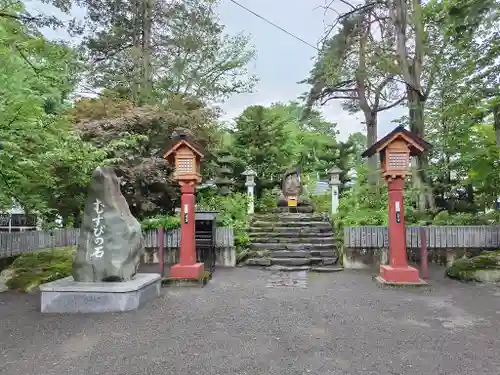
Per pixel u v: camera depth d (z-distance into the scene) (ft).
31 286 24.03
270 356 13.01
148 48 49.47
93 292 18.88
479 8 22.26
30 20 21.11
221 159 50.62
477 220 34.42
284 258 34.12
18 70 23.21
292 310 19.10
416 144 24.70
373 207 39.83
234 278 28.37
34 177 24.91
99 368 12.09
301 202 51.08
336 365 12.25
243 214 42.65
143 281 20.56
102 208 20.75
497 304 19.99
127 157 36.81
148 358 12.87
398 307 19.57
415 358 12.81
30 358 12.96
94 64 49.65
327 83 45.27
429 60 39.70
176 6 51.01
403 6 36.96
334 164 65.98
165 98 46.88
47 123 24.71
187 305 20.12
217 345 14.07
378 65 39.09
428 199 39.06
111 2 49.32
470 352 13.28
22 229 46.70
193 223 26.53
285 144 62.23
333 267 32.12
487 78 27.84
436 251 32.04
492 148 32.76
